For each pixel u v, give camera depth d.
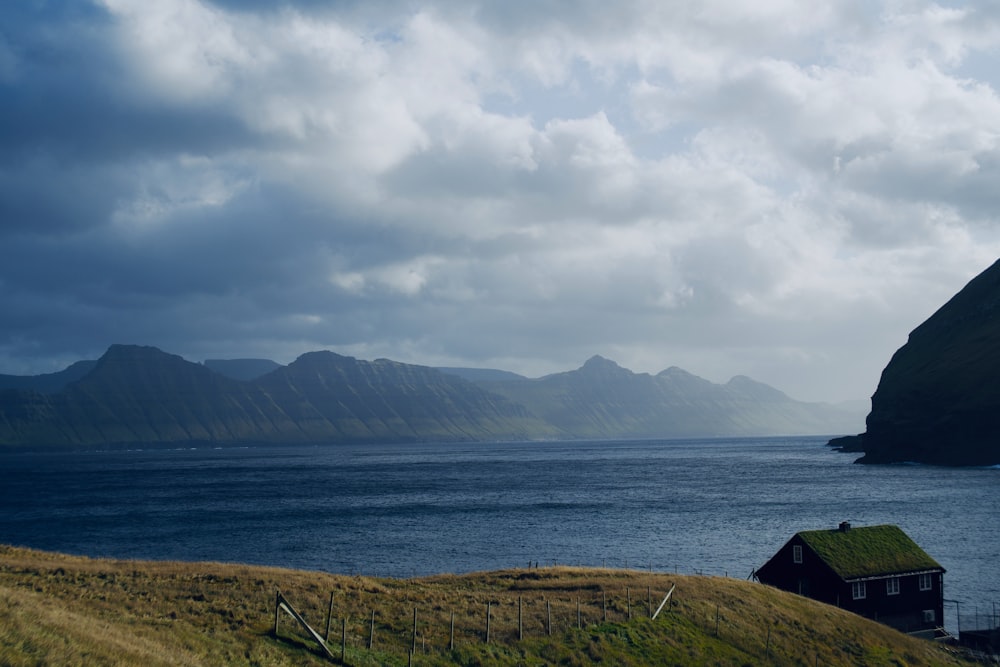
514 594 58.75
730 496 191.38
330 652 40.38
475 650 45.38
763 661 52.91
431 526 138.00
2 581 47.78
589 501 182.88
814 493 196.00
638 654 49.47
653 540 119.75
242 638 40.22
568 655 47.22
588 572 68.75
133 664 31.42
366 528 136.12
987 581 91.62
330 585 55.06
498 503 181.00
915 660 58.94
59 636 31.86
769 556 105.56
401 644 44.78
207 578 54.34
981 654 63.38
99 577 52.59
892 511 155.12
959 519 142.12
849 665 55.34
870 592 69.19
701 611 57.88
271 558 105.19
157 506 184.75
